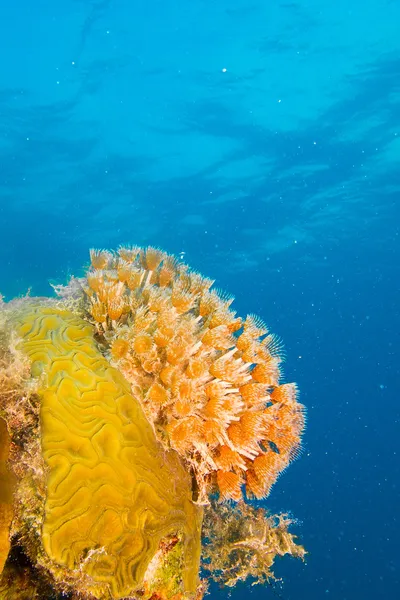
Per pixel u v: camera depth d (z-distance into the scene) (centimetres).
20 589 244
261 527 346
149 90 2286
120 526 235
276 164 2630
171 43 2041
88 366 274
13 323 293
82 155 2717
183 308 314
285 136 2428
